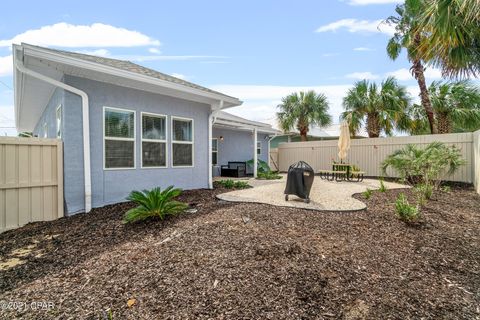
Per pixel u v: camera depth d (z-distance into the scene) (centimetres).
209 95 759
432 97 1177
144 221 446
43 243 389
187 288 248
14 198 504
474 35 461
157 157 712
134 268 285
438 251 349
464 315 228
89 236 404
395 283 273
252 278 264
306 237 365
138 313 218
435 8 421
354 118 1323
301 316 218
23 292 253
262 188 809
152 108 700
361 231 403
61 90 588
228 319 211
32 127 1411
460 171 920
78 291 250
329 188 817
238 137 1448
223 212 475
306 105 1702
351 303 238
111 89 622
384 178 1098
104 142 610
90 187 580
